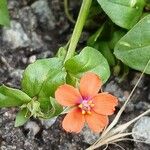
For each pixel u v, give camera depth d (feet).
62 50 0.31
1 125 0.31
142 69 0.30
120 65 0.33
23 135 0.31
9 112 0.31
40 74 0.29
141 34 0.30
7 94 0.28
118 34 0.33
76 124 0.27
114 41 0.33
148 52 0.30
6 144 0.31
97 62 0.29
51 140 0.31
